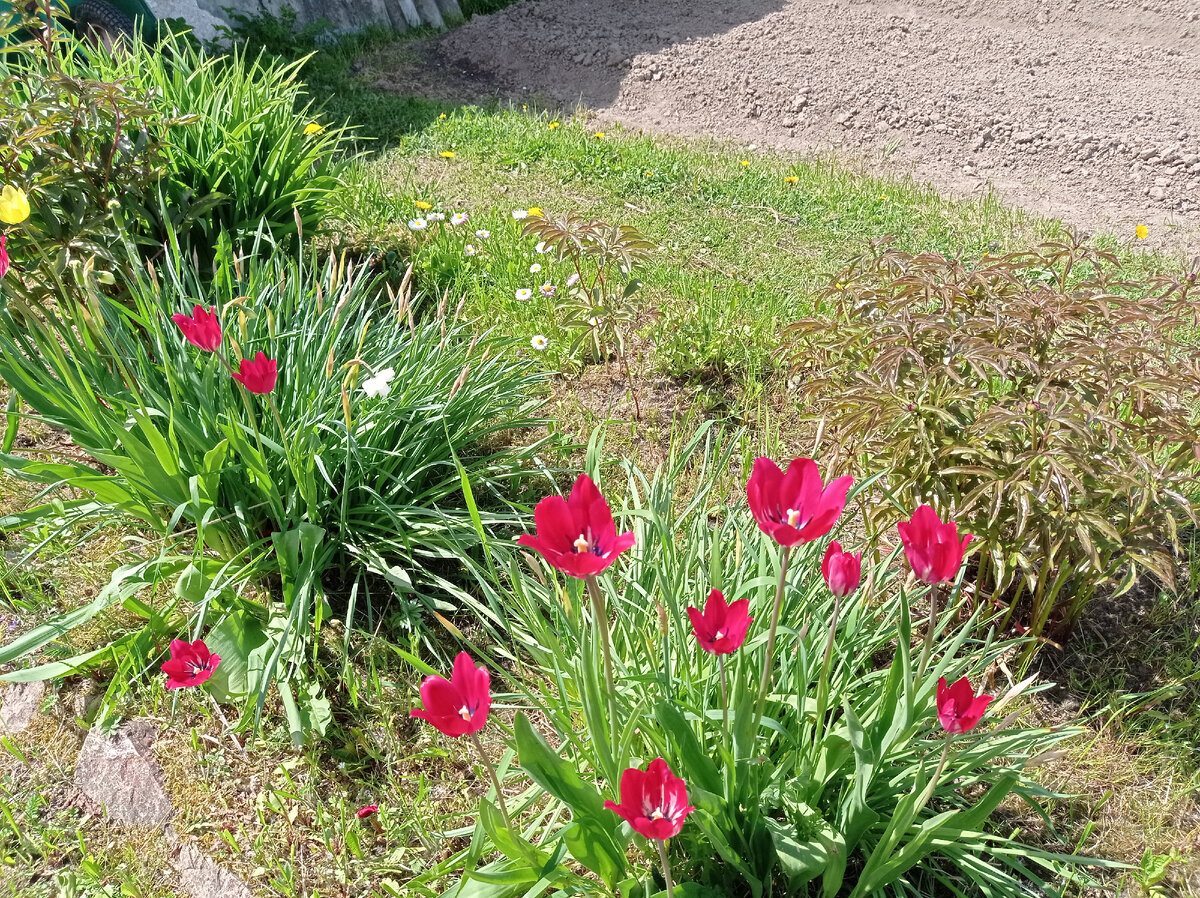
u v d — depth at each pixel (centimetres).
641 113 895
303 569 270
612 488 343
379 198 560
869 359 296
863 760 175
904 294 289
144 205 398
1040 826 234
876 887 193
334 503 299
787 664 213
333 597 292
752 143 807
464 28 1071
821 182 673
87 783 241
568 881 192
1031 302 265
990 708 218
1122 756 252
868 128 812
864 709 222
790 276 510
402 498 311
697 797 174
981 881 202
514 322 439
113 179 380
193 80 483
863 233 580
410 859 223
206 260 437
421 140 719
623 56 974
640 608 233
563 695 211
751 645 201
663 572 228
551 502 145
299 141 480
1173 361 342
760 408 386
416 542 300
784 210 613
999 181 709
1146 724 263
